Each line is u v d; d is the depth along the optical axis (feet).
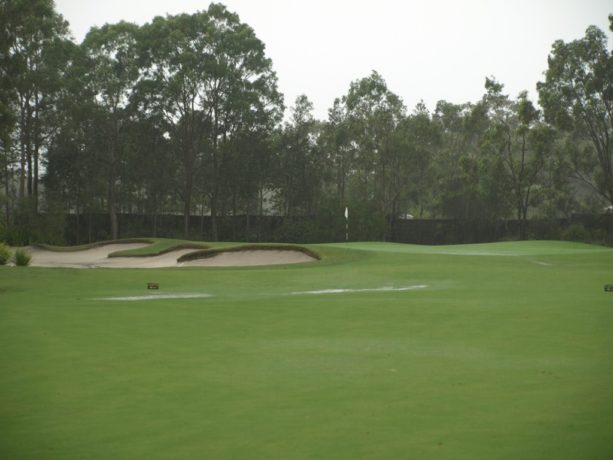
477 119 196.13
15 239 165.99
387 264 81.56
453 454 16.07
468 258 86.07
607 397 20.80
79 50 189.88
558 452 16.12
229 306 44.52
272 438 17.43
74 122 194.29
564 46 179.93
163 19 195.83
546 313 38.81
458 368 25.09
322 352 28.43
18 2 155.53
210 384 23.02
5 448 17.10
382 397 21.11
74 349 29.37
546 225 190.49
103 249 140.15
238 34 194.39
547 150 187.73
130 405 20.62
